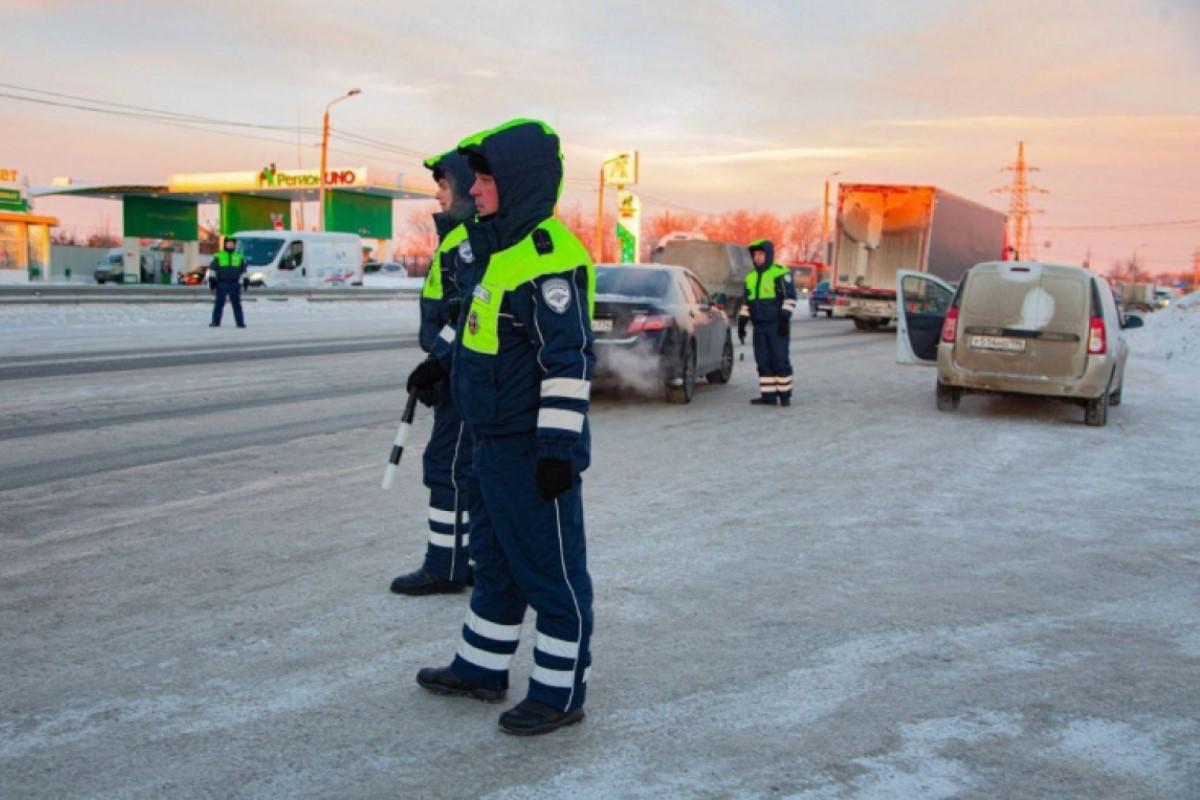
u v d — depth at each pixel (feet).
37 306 73.72
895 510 21.35
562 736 10.80
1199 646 13.88
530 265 10.42
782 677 12.44
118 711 11.08
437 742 10.60
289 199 213.05
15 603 14.35
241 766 9.95
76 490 21.18
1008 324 35.12
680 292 38.37
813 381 47.06
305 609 14.40
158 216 209.97
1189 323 76.43
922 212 86.33
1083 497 23.21
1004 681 12.47
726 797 9.53
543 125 10.71
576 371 10.30
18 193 140.26
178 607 14.34
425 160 15.40
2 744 10.27
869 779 9.94
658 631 13.91
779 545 18.37
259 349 52.47
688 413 35.01
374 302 102.73
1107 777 10.10
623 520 19.83
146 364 43.60
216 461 24.43
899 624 14.42
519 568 10.91
